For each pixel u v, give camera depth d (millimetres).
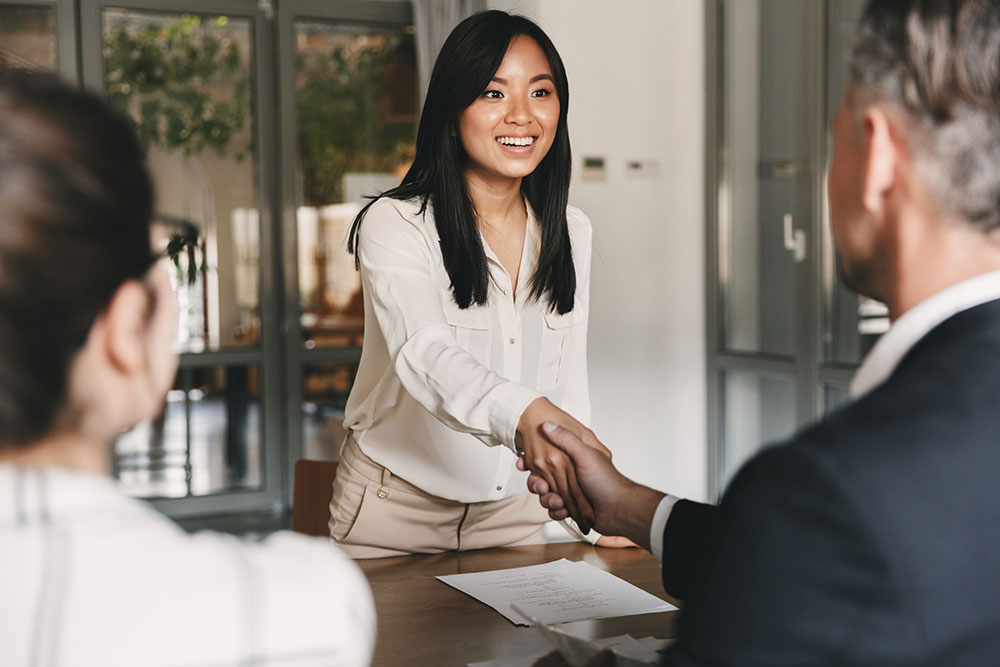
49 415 498
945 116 658
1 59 614
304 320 5281
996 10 652
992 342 634
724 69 4730
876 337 3967
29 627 480
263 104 5191
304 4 5152
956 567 569
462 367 1471
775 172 4449
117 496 529
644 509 1207
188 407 5164
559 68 1715
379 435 1735
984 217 659
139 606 499
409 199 1695
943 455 588
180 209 5121
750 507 602
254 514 5188
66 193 480
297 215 5254
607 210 4727
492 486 1715
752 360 4598
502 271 1739
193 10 5031
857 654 561
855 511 565
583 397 1891
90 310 496
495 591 1479
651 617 1364
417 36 5035
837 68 4098
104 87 4969
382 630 1314
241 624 519
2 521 491
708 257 4859
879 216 709
